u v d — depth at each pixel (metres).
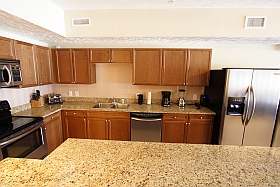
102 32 2.54
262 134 2.53
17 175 0.91
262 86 2.38
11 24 1.94
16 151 1.84
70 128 2.97
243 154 1.18
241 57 3.09
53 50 3.03
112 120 2.87
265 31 2.34
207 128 2.79
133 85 3.36
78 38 2.71
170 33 2.46
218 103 2.62
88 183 0.85
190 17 2.39
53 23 2.28
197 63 2.90
